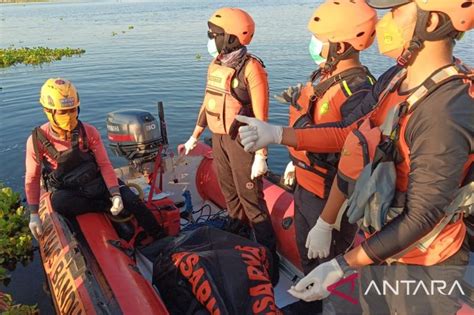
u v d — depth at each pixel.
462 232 1.65
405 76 1.63
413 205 1.38
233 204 3.52
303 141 1.98
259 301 2.49
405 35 1.49
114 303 2.48
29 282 4.12
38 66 15.81
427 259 1.64
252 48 17.05
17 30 30.28
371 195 1.50
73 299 2.61
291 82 11.58
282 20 27.88
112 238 3.20
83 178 3.33
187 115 9.56
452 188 1.35
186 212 4.25
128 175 4.40
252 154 3.13
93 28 29.64
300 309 2.88
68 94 3.12
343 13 2.23
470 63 12.95
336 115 2.33
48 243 3.22
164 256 2.85
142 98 10.97
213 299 2.43
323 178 2.43
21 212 5.00
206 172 4.44
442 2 1.34
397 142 1.50
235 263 2.63
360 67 2.36
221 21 3.06
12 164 7.18
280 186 3.79
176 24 30.05
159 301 2.65
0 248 4.48
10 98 11.23
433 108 1.36
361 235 2.75
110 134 4.14
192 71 13.74
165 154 4.29
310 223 2.56
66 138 3.29
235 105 3.14
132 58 16.67
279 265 3.42
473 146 1.36
